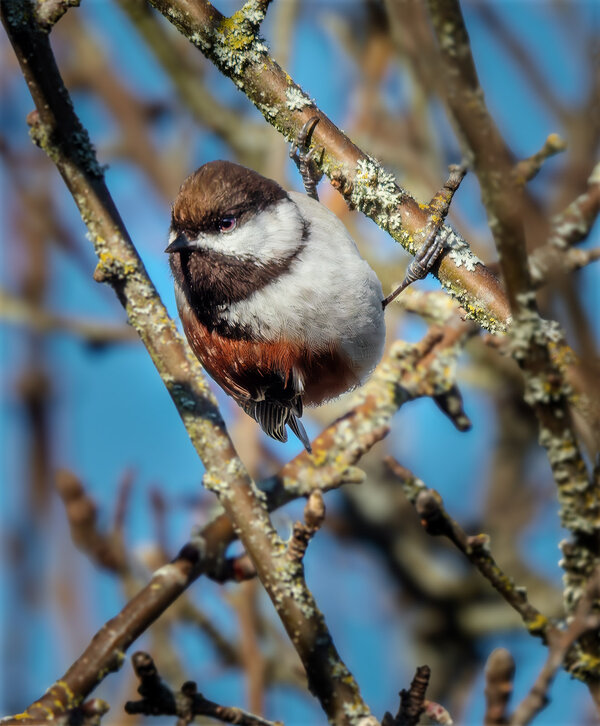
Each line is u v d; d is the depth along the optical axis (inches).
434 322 284.2
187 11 231.5
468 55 158.1
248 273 292.2
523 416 472.7
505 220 164.1
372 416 266.1
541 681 168.9
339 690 214.8
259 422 307.7
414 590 457.7
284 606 220.4
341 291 292.7
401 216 226.1
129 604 226.2
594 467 181.5
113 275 250.4
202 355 313.9
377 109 403.9
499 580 193.0
